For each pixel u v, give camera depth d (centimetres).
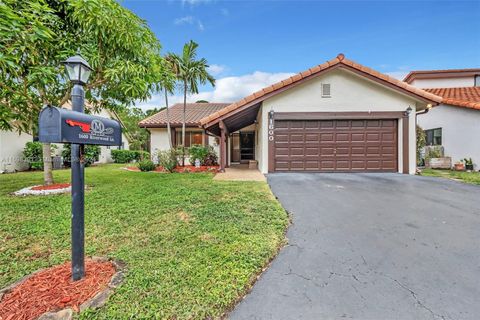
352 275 268
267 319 206
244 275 262
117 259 299
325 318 206
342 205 535
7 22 426
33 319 198
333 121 1040
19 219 459
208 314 209
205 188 708
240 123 1470
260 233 374
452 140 1315
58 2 654
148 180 913
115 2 659
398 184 771
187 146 1698
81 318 200
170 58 1461
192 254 309
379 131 1034
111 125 288
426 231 387
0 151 1236
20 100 671
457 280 256
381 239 359
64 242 360
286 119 1037
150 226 412
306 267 286
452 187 723
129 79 711
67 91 755
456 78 1748
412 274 268
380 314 210
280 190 688
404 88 970
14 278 268
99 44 680
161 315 205
